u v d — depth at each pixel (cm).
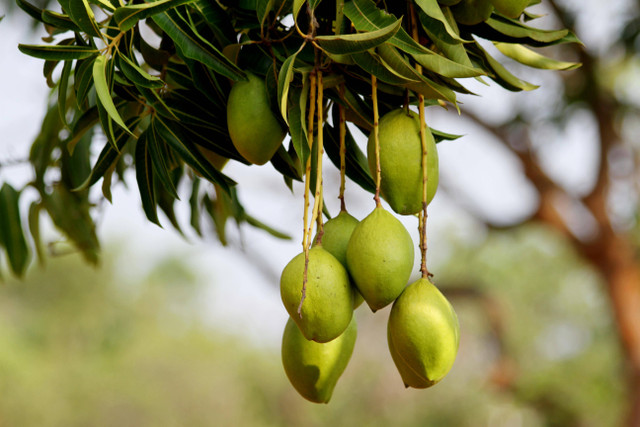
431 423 1140
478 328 1141
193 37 147
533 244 1185
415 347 144
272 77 150
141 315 1764
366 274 144
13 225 213
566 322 1155
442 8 150
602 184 745
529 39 154
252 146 151
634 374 754
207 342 1592
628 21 508
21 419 1290
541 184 751
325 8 150
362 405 1177
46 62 161
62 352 1591
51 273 1727
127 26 144
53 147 204
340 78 150
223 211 209
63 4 144
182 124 158
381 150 148
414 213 149
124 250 1903
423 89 144
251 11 152
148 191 163
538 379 1036
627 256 763
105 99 144
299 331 153
